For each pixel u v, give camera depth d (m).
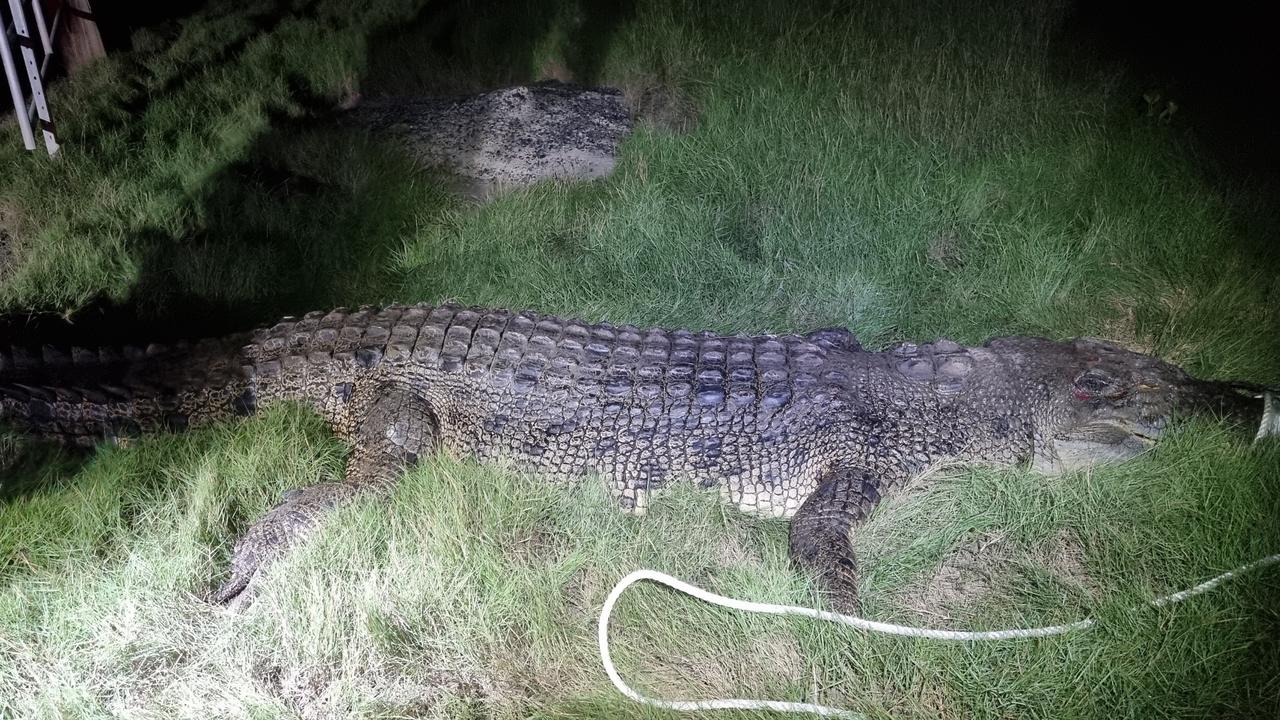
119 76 3.70
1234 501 1.57
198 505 1.65
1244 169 2.56
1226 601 1.44
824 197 2.57
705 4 3.66
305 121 3.34
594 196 2.73
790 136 2.82
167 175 2.91
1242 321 2.08
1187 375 1.83
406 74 3.63
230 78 3.66
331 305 2.40
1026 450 1.79
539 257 2.46
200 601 1.53
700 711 1.35
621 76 3.51
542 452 1.81
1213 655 1.36
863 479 1.72
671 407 1.78
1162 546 1.55
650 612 1.50
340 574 1.53
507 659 1.44
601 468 1.79
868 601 1.54
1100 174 2.55
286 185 2.89
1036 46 3.16
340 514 1.63
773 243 2.47
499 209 2.66
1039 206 2.52
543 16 3.81
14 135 3.14
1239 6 3.26
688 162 2.80
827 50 3.30
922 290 2.32
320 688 1.41
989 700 1.35
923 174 2.65
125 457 1.81
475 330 1.92
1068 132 2.78
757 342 1.93
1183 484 1.63
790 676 1.41
